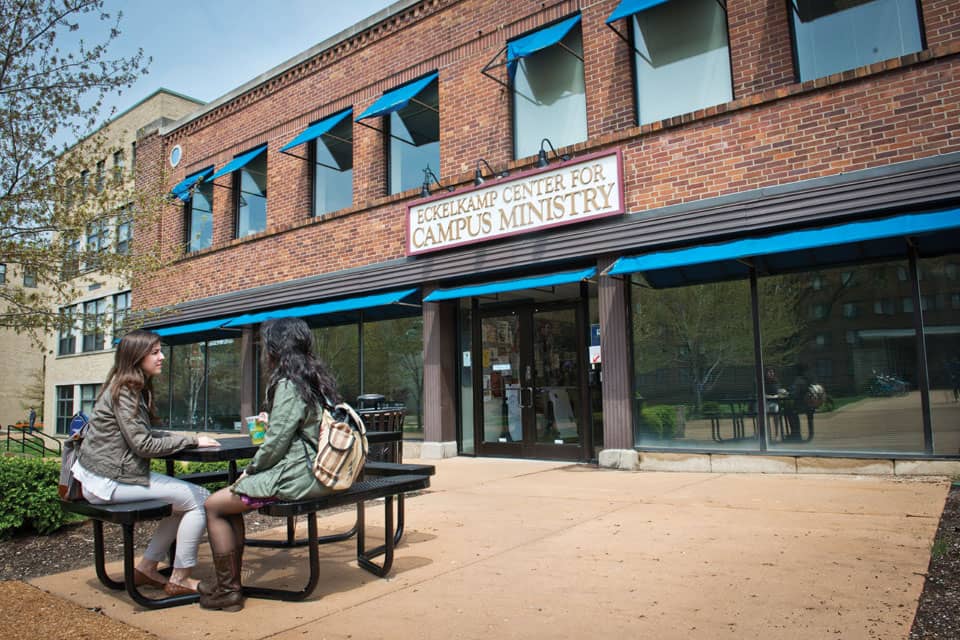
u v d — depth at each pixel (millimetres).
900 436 7125
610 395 8844
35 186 8859
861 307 7469
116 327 10539
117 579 4367
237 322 13617
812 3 8070
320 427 3656
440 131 11133
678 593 3627
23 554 5234
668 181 8586
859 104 7422
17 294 9555
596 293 10031
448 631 3211
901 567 3939
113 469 3773
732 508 5766
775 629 3086
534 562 4355
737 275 8258
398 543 4922
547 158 9609
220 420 14977
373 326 12141
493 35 10617
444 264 10586
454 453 10914
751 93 8211
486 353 10945
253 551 4992
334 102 13000
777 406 7867
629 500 6371
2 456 6484
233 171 15078
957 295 6965
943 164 6906
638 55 9273
